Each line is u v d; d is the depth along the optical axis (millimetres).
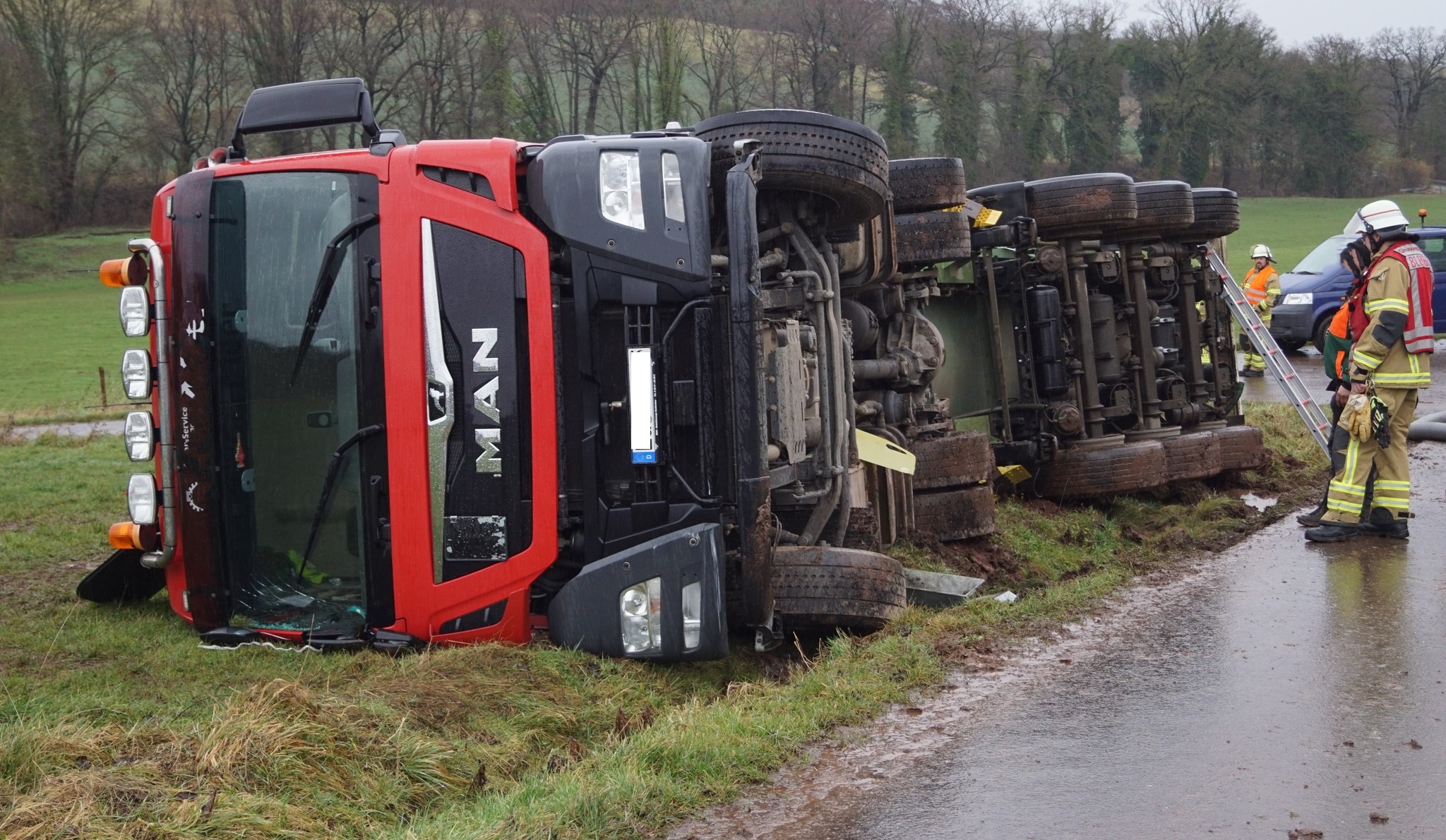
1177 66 74438
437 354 5461
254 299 5727
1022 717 4754
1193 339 11211
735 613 5461
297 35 56625
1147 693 5031
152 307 5949
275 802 3557
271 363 5711
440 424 5457
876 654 5512
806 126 6102
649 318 5371
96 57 66438
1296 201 80500
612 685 5070
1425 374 8031
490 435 5441
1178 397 10797
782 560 5812
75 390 27219
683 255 5301
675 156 5387
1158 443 9789
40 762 3713
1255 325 11656
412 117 56312
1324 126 81062
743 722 4527
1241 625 6098
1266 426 12969
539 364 5367
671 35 56812
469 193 5453
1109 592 6949
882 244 7434
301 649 5582
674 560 5230
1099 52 65562
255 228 5734
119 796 3469
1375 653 5500
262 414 5734
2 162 64875
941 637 5789
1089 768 4184
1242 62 75250
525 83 57219
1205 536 8648
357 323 5586
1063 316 9742
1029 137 63688
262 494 5762
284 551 5750
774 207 6391
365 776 3889
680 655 5238
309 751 3877
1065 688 5137
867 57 59219
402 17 55719
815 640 6098
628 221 5355
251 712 4020
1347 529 8180
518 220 5406
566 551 5574
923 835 3645
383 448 5574
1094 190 9555
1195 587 7066
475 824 3547
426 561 5520
